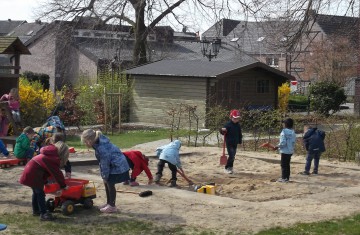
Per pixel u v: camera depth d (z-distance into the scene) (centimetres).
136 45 3828
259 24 3250
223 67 2862
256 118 2377
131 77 3131
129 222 962
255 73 2950
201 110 2791
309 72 5094
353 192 1269
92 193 1049
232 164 1573
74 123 2712
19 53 2323
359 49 3078
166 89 2972
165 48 4472
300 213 1047
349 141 1845
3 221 954
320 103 3700
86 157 1673
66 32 3772
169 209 1055
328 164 1700
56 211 1024
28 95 2528
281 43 2578
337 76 4722
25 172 961
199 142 2181
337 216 1028
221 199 1148
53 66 5506
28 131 1445
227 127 1561
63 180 978
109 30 3766
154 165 1652
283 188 1338
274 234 900
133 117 3130
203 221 975
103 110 2747
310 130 1546
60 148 975
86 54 5097
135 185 1268
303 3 2406
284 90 3362
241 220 986
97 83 3120
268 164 1722
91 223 954
